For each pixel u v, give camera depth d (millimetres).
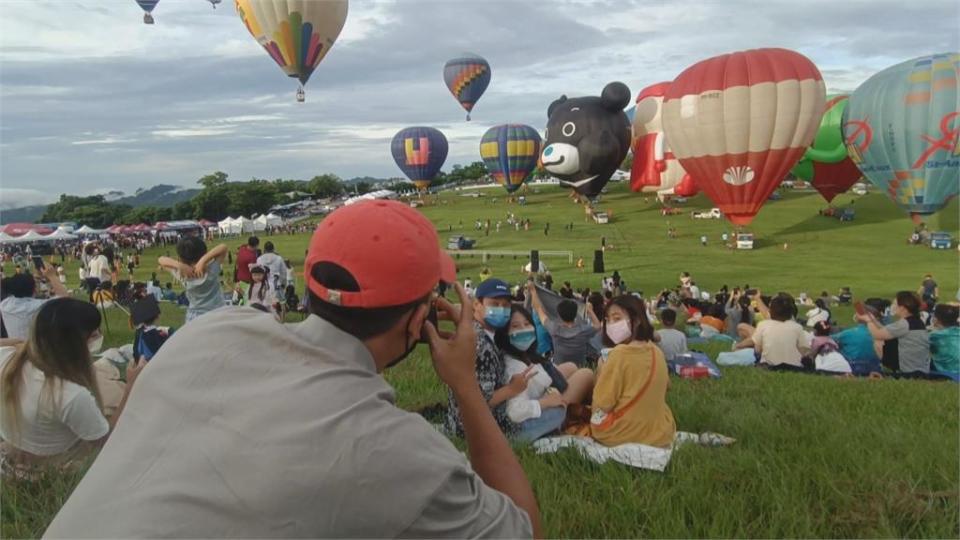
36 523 2805
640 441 3951
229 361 1413
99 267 19250
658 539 2816
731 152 33875
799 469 3518
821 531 2920
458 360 1735
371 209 1540
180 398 1378
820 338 8445
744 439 4301
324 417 1304
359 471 1262
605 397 3982
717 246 52000
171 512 1249
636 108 65062
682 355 7227
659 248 51156
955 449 3951
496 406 4211
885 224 59094
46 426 3297
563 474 3545
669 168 63844
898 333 8469
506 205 86875
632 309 4254
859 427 4543
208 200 125125
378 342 1518
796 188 85500
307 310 1561
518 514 1501
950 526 2943
